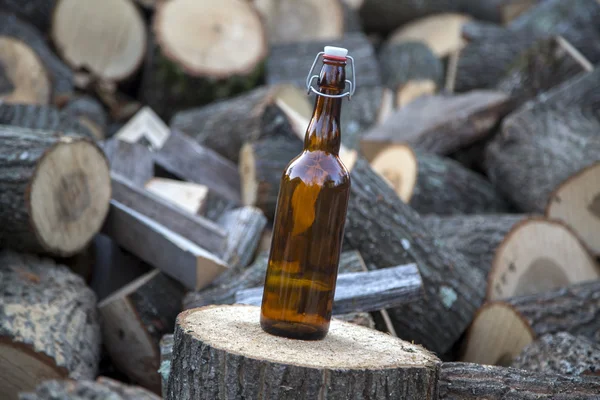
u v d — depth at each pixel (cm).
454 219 208
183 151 245
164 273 176
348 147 286
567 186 216
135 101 347
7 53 291
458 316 174
